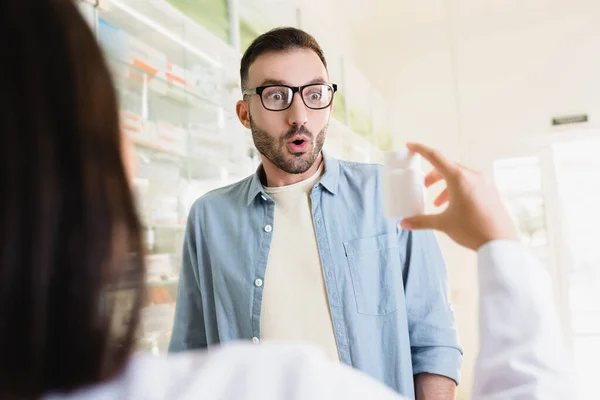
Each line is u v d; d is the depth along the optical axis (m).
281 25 2.93
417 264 1.28
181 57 1.90
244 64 1.32
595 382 4.68
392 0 4.92
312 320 1.21
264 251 1.27
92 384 0.33
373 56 5.71
